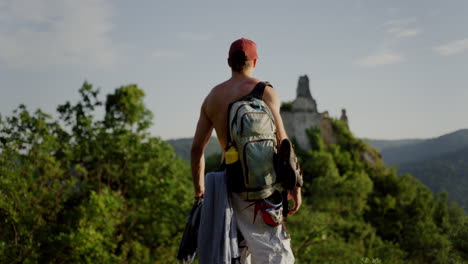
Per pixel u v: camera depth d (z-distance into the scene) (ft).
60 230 54.60
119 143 69.92
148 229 62.23
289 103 303.07
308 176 241.55
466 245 37.83
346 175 245.24
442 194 242.17
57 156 64.75
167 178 66.85
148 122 77.05
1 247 48.47
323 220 72.64
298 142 287.69
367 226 125.29
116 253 63.00
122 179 70.85
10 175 53.57
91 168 70.64
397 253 70.95
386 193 274.57
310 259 58.75
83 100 74.02
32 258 50.29
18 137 58.90
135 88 79.66
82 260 52.06
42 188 59.26
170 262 60.70
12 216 51.01
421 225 193.57
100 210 55.16
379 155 322.14
